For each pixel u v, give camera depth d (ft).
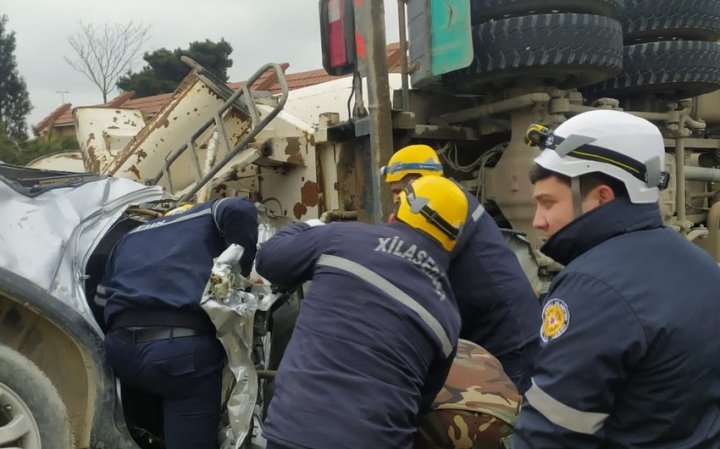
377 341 6.85
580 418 4.82
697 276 5.03
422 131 15.69
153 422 10.02
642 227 5.27
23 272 8.43
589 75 15.06
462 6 14.17
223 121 17.51
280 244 7.79
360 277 7.10
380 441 6.59
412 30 15.69
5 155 63.87
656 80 17.13
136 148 17.92
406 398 6.81
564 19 14.28
